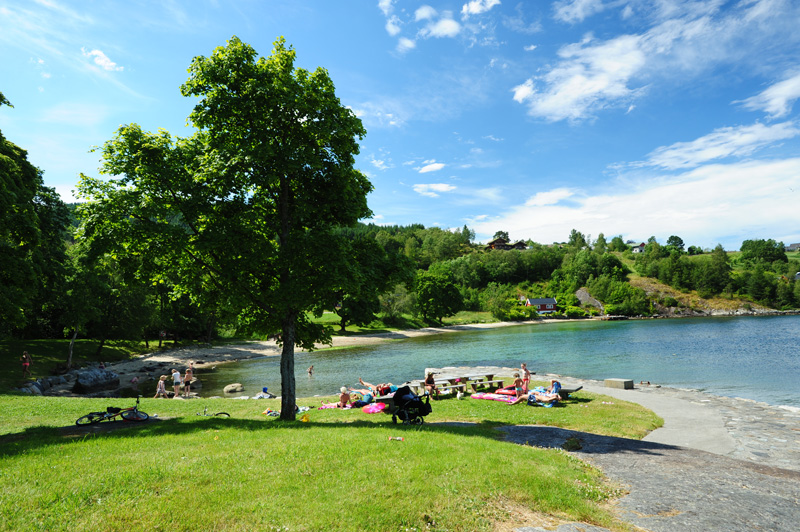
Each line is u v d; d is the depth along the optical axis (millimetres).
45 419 13609
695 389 24219
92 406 16688
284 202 14320
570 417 14664
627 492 7277
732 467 8656
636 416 15031
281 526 4883
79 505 5195
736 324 90188
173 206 12961
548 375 28484
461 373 29906
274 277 14242
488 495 6273
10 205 17828
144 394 28609
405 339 76125
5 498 5309
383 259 14688
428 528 5234
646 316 143250
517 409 16391
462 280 170250
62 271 37062
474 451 8312
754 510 6484
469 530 5312
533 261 191375
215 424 11523
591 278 167250
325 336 15703
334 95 14070
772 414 16047
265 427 11188
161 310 53906
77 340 47438
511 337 72250
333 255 12664
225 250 12875
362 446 8180
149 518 4906
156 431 10344
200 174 12672
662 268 164375
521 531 5438
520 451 8844
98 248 12039
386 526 5090
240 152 12195
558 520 5914
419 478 6555
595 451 9906
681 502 6801
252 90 12930
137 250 13000
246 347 63375
